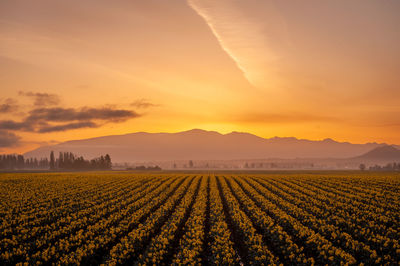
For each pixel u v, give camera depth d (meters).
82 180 55.62
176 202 31.14
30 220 23.75
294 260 15.12
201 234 18.88
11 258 15.59
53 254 15.77
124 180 55.91
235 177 64.69
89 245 16.47
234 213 24.80
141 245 17.72
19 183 49.41
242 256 16.50
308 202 29.86
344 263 14.48
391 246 16.58
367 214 23.72
